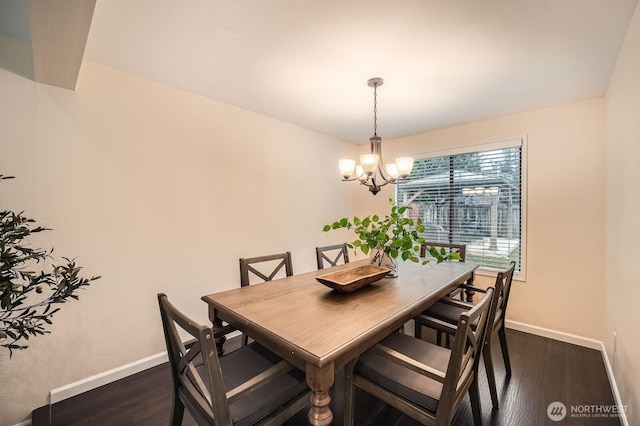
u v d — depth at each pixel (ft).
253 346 5.30
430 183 11.77
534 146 9.17
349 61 6.21
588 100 8.26
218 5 4.54
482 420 4.99
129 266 6.81
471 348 4.39
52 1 3.43
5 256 3.59
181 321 3.55
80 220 6.13
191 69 6.61
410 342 5.44
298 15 4.75
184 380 4.19
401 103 8.61
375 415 5.70
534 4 4.44
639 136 4.50
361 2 4.42
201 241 8.09
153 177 7.18
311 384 3.58
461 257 9.38
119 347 6.70
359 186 13.93
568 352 8.07
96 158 6.32
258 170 9.56
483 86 7.42
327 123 10.62
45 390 5.79
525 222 9.36
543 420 5.51
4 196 5.31
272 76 6.91
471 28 5.05
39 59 4.78
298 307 5.02
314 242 11.69
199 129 8.03
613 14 4.66
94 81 6.29
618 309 6.10
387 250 6.75
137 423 5.43
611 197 6.96
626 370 5.32
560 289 8.80
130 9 4.61
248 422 3.67
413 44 5.55
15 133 5.40
